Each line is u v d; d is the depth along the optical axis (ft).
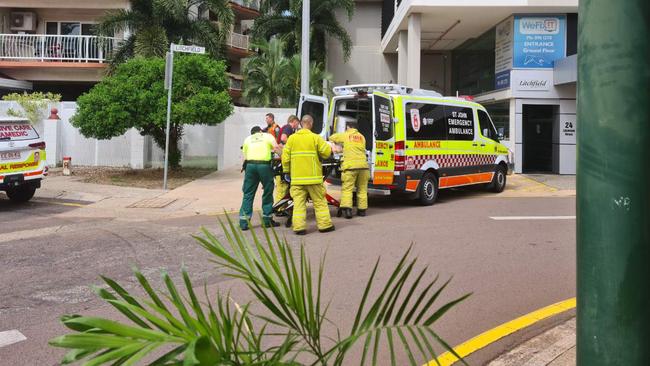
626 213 6.40
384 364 12.86
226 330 6.14
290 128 40.34
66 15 82.23
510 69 59.00
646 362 6.45
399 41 70.95
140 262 22.76
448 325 15.38
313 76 88.53
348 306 16.81
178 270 21.38
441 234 27.84
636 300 6.42
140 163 59.16
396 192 35.96
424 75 83.51
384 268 21.26
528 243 25.75
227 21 76.28
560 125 58.13
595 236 6.56
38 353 13.79
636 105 6.36
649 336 6.47
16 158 37.14
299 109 39.96
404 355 13.35
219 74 51.96
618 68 6.39
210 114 49.16
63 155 60.39
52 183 48.42
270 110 63.87
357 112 35.94
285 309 6.85
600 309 6.55
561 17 58.44
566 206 37.40
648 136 6.40
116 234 28.55
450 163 39.55
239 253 7.52
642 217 6.40
